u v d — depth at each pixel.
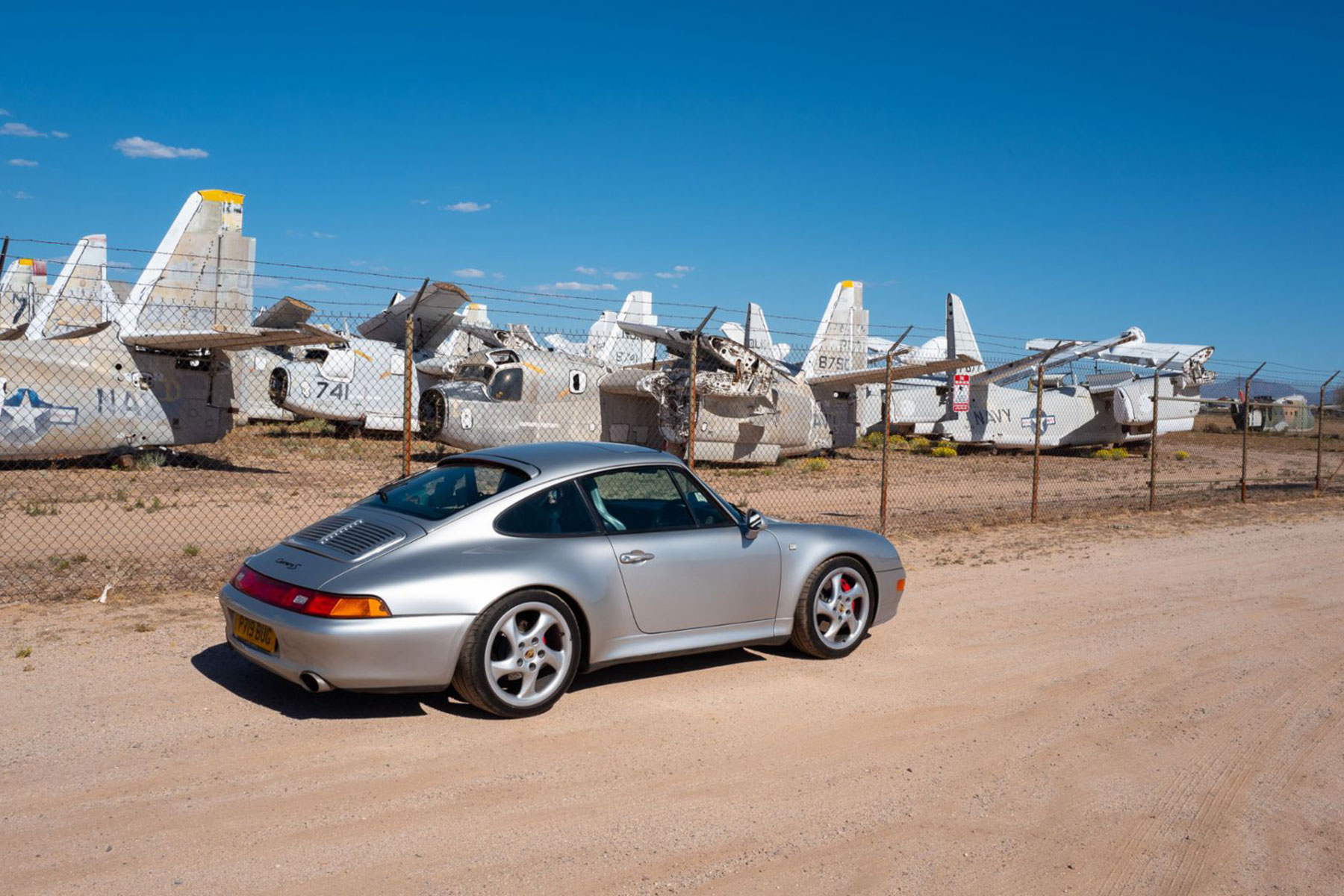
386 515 5.27
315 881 3.32
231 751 4.48
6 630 6.47
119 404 18.31
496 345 27.03
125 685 5.39
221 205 22.00
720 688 5.75
